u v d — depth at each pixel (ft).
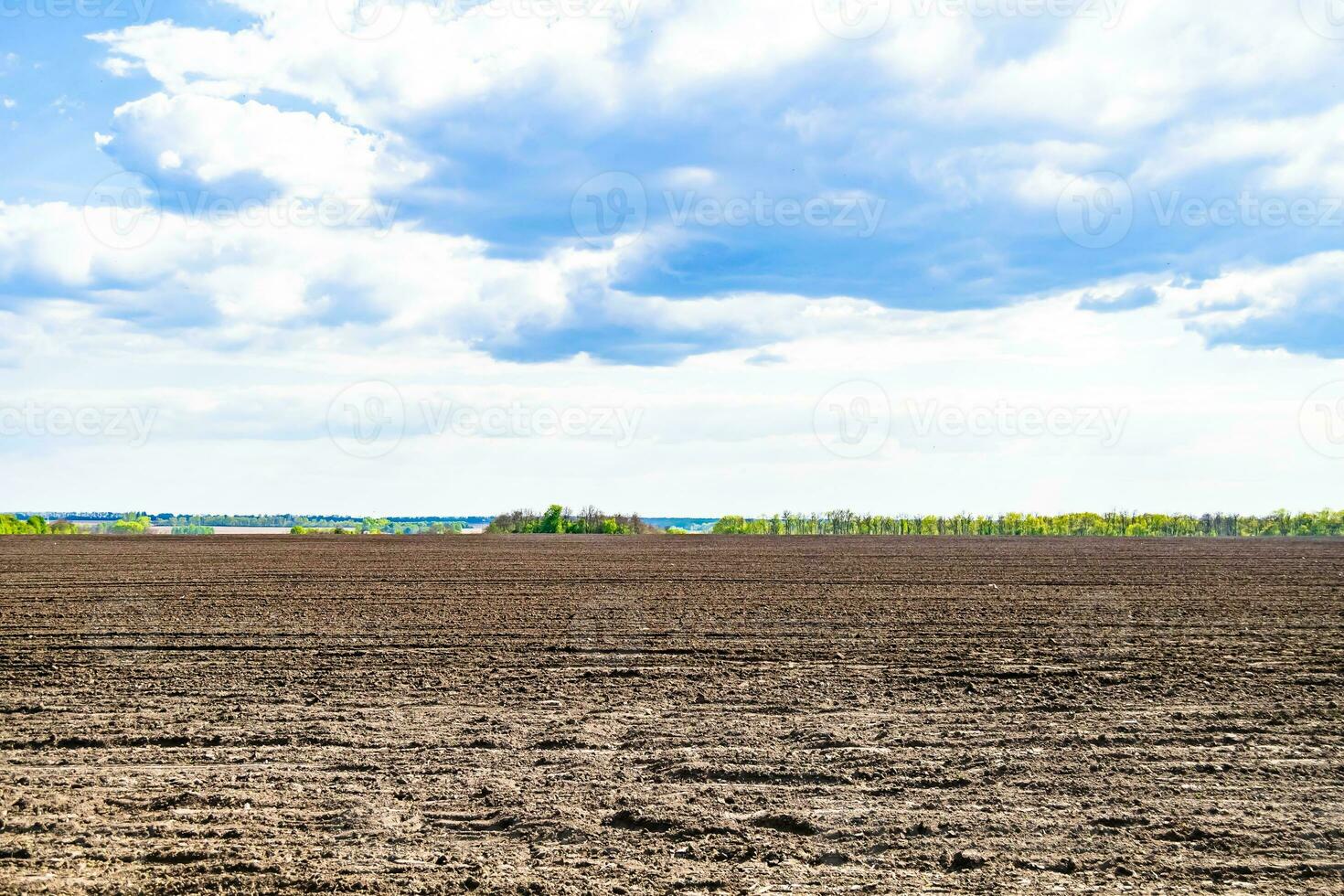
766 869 18.66
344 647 44.60
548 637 47.57
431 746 27.55
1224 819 21.25
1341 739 28.19
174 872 18.24
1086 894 17.40
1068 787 23.57
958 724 30.09
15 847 19.49
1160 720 30.50
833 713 31.58
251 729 29.53
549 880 18.01
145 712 31.76
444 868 18.60
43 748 27.43
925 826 20.80
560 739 28.09
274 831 20.59
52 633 49.01
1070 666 39.99
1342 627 51.03
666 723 30.25
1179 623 52.85
